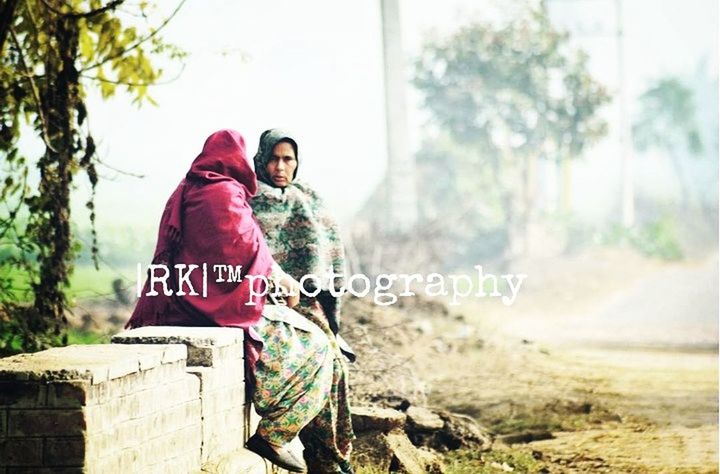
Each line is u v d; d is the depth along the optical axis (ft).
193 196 30.68
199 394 28.04
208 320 30.32
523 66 156.25
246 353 30.35
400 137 130.93
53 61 40.50
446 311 74.23
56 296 41.01
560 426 45.09
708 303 108.47
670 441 42.55
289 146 33.35
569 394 51.67
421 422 39.27
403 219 128.88
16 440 23.50
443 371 55.52
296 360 30.40
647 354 69.87
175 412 26.96
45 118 40.50
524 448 40.93
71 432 23.49
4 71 40.04
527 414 47.01
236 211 30.40
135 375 25.36
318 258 32.94
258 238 30.76
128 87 43.75
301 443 31.96
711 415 47.62
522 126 157.48
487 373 55.77
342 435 32.14
